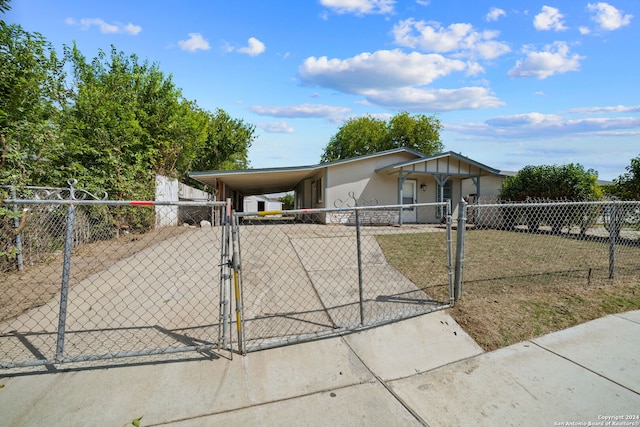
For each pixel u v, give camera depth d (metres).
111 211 7.94
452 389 2.39
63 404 2.16
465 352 2.89
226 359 2.73
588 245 7.53
